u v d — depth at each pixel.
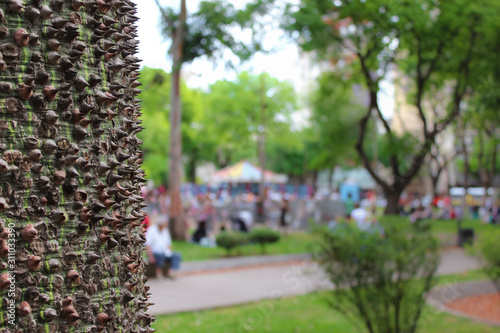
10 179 1.40
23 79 1.42
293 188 52.09
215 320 8.20
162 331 7.42
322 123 20.73
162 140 36.78
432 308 8.80
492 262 8.38
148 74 8.36
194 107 40.09
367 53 13.13
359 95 22.78
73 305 1.50
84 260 1.54
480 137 21.48
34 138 1.43
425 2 11.33
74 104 1.53
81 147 1.55
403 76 16.45
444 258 15.26
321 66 16.95
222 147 49.94
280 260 14.95
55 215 1.47
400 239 6.04
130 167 1.72
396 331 6.07
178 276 12.20
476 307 9.47
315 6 12.79
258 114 36.88
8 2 1.41
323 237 6.19
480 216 29.02
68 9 1.55
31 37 1.44
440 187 40.31
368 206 35.16
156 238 11.63
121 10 1.78
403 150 14.43
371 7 11.38
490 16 11.29
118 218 1.66
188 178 54.56
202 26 13.96
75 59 1.53
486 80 13.74
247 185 45.72
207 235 20.06
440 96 18.14
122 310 1.66
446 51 12.86
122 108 1.73
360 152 15.18
